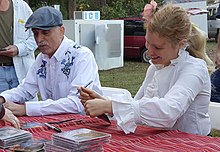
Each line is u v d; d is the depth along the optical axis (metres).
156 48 1.98
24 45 3.68
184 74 2.03
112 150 1.67
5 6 3.64
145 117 1.92
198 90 2.03
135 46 13.14
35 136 1.93
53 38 2.63
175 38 1.95
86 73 2.64
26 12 3.75
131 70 11.48
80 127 2.13
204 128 2.11
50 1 16.50
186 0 4.31
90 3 18.09
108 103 1.98
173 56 2.04
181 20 1.95
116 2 16.48
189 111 2.07
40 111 2.46
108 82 9.55
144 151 1.66
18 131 1.78
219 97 3.13
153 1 2.06
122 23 11.39
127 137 1.90
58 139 1.59
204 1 5.88
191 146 1.72
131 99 2.03
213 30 12.52
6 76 3.66
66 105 2.52
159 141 1.81
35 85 2.83
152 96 2.17
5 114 2.12
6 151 1.62
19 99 2.80
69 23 9.71
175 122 2.03
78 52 2.68
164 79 2.12
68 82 2.68
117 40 11.35
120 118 1.94
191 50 2.17
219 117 2.80
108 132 2.00
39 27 2.59
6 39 3.66
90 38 10.35
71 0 17.03
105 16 15.98
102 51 10.84
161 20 1.93
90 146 1.57
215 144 1.74
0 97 2.65
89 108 1.99
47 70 2.74
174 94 1.96
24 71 3.74
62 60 2.68
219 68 3.05
